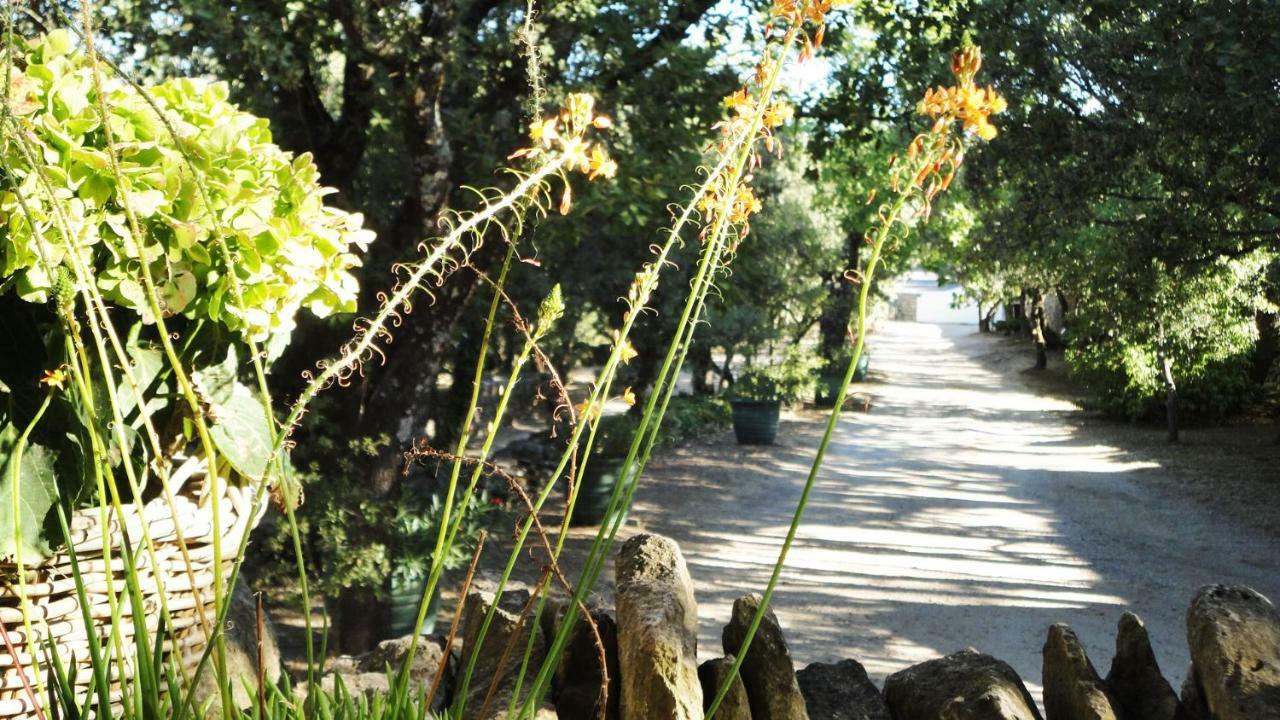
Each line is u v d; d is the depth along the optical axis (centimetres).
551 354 1686
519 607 267
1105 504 1636
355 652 911
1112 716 226
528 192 148
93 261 163
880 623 1005
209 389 175
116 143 163
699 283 146
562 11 834
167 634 172
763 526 1468
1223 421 2472
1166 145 1218
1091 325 2419
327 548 860
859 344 124
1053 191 1284
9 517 156
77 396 159
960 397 3300
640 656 202
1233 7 937
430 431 1541
